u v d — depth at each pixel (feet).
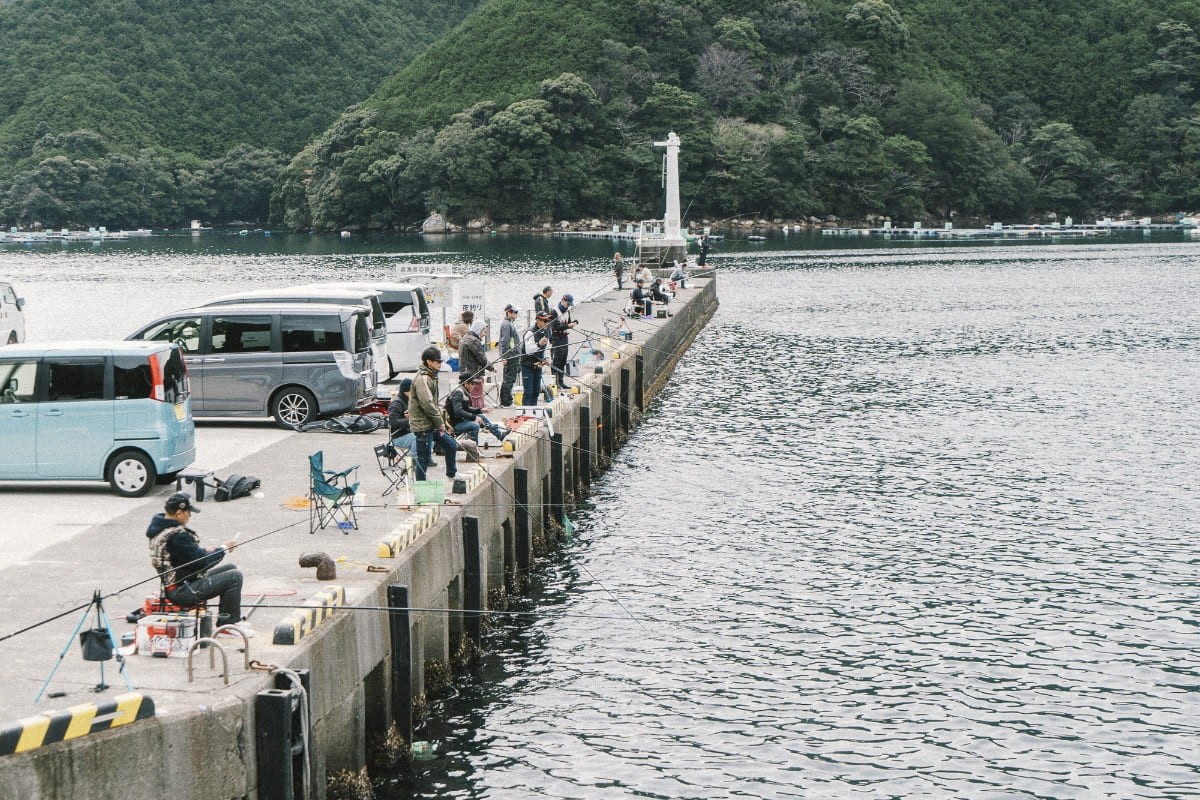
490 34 629.10
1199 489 90.68
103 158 620.49
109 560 48.60
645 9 608.19
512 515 67.00
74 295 234.79
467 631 57.00
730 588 68.95
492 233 518.78
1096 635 61.57
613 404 105.19
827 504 87.20
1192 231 519.60
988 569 72.23
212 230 618.03
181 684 34.19
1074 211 585.22
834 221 550.77
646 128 548.31
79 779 29.45
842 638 61.36
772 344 175.11
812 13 626.64
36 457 59.21
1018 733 50.72
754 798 45.14
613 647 59.88
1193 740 50.06
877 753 48.96
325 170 570.46
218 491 58.18
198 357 78.54
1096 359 157.89
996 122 620.08
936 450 104.68
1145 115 596.70
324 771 38.34
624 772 46.91
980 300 237.86
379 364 92.22
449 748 48.34
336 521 52.70
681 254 238.07
